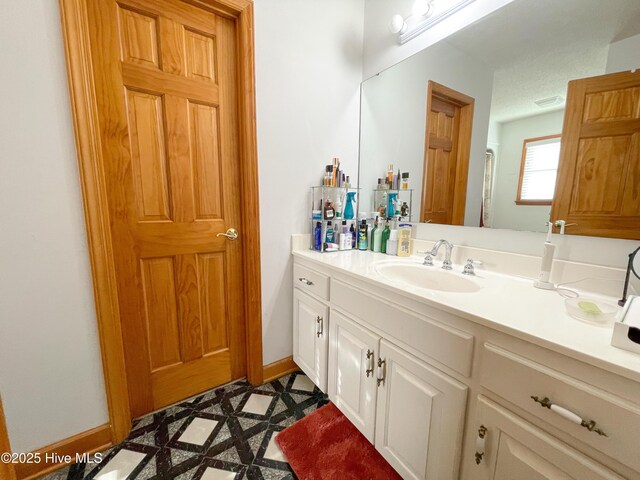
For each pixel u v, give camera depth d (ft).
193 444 4.06
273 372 5.57
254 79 4.60
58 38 3.22
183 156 4.37
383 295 3.43
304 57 5.13
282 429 4.34
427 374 2.90
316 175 5.57
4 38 2.96
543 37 3.43
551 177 3.44
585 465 1.87
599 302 2.56
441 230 4.75
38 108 3.18
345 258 4.84
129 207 4.06
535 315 2.42
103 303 3.77
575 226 3.29
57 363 3.59
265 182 5.00
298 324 5.43
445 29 4.42
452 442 2.70
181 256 4.57
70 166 3.42
